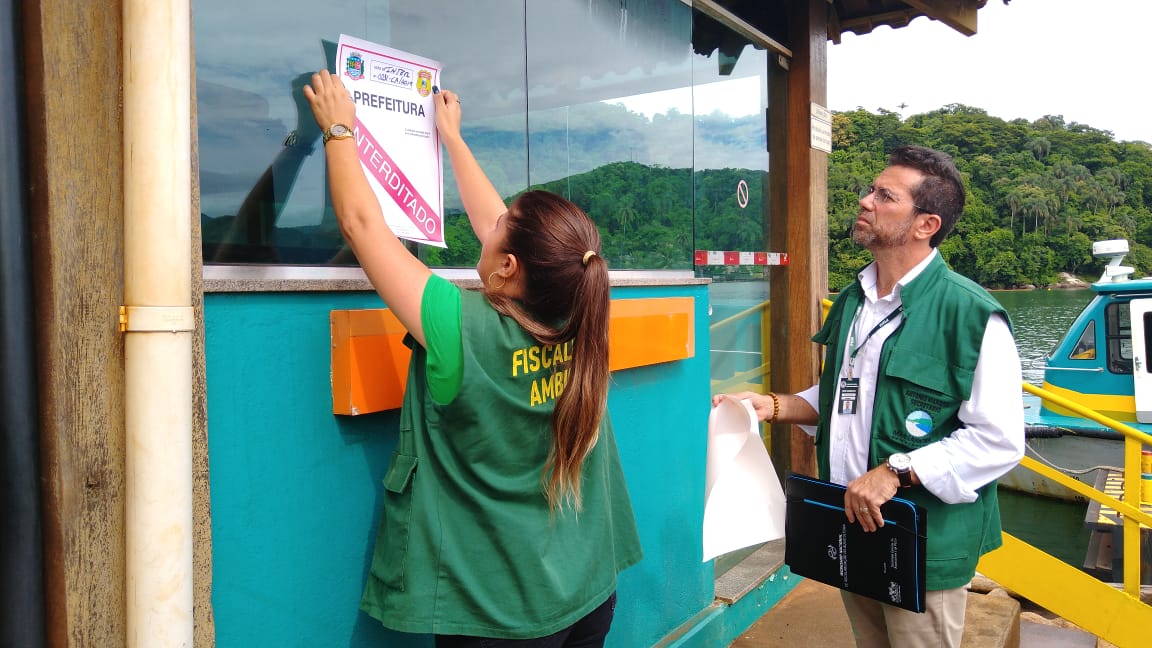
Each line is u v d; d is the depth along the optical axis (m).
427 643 1.90
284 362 1.54
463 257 2.10
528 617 1.44
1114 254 10.70
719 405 2.27
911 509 1.85
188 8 1.17
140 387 1.13
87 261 1.09
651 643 2.74
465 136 2.14
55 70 1.05
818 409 2.25
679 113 3.11
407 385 1.51
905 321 1.97
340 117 1.47
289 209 1.65
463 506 1.46
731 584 3.35
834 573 2.05
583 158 2.60
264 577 1.52
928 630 1.99
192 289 1.26
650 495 2.71
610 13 2.70
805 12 4.20
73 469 1.08
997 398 1.87
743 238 4.00
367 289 1.70
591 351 1.44
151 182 1.12
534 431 1.47
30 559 1.06
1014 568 4.03
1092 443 10.15
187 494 1.18
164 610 1.15
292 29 1.66
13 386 1.03
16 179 1.03
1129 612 3.78
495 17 2.21
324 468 1.62
